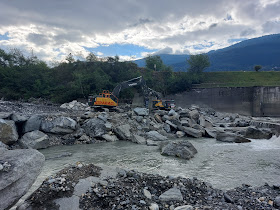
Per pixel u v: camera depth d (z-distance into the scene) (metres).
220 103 56.88
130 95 57.56
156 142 21.58
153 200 7.72
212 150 18.81
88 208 6.77
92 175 8.70
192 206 7.38
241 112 53.50
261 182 10.95
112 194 7.43
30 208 6.53
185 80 65.94
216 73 75.31
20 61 66.12
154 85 66.94
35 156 6.59
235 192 9.12
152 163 14.51
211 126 32.94
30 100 49.44
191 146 17.45
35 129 20.61
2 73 52.94
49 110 29.41
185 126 29.64
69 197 7.07
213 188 9.51
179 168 13.38
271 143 22.11
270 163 14.59
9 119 19.62
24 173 6.00
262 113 49.84
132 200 7.35
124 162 14.73
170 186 8.84
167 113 35.06
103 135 22.94
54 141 21.02
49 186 7.32
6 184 5.40
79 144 21.27
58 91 54.31
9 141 17.88
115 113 30.42
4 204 5.40
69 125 22.45
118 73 62.78
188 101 61.50
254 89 51.44
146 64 83.88
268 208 7.43
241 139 22.77
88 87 52.91
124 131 23.78
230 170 12.99
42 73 59.47
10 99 50.28
